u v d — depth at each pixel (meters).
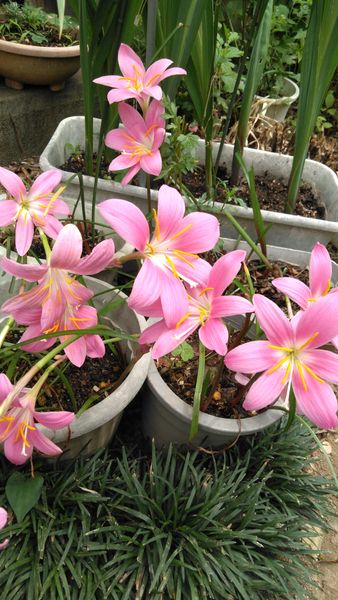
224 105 0.77
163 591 0.43
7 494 0.40
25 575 0.41
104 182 0.61
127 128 0.41
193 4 0.52
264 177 0.76
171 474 0.47
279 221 0.64
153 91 0.38
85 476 0.45
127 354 0.47
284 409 0.46
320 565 0.52
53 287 0.29
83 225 0.57
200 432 0.47
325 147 0.94
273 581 0.44
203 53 0.59
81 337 0.33
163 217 0.29
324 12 0.52
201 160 0.74
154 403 0.49
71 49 0.80
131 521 0.45
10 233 0.55
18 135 0.88
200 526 0.45
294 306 0.62
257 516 0.46
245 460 0.50
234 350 0.30
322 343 0.29
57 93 0.89
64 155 0.69
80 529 0.44
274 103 0.92
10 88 0.85
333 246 0.86
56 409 0.43
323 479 0.52
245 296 0.60
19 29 0.81
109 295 0.49
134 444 0.55
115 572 0.42
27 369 0.45
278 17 0.96
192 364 0.51
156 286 0.27
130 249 0.57
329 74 0.57
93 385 0.46
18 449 0.33
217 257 0.63
